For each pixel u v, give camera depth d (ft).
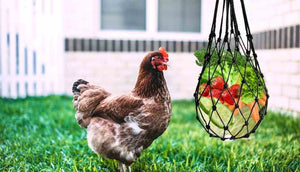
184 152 6.04
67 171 5.34
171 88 11.67
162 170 5.40
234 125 4.38
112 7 11.40
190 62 11.65
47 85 11.63
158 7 11.58
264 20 9.52
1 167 5.50
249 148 6.25
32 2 11.42
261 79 4.46
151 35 11.58
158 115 4.78
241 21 10.53
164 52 4.81
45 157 5.79
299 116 8.11
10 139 6.66
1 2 11.27
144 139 4.85
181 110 9.49
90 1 11.19
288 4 8.32
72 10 11.18
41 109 9.21
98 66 11.37
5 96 11.37
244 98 4.34
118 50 11.39
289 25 8.34
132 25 11.53
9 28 11.37
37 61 11.58
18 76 11.50
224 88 4.26
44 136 7.04
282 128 7.50
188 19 11.72
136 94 4.82
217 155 5.95
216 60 4.56
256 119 4.39
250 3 10.20
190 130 7.34
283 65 8.69
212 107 4.28
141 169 5.41
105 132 4.80
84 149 6.18
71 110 9.25
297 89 8.16
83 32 11.28
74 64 11.35
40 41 11.53
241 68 4.43
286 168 5.41
